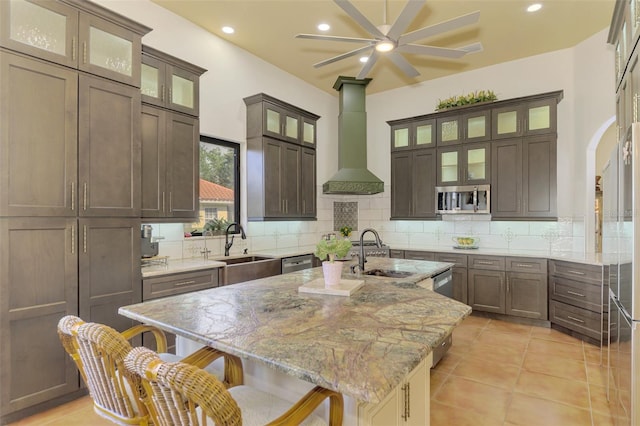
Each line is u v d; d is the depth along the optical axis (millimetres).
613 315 2221
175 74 3297
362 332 1349
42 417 2234
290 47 4332
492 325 4145
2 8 2086
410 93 5574
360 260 2773
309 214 4984
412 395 1645
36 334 2213
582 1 3334
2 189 2078
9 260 2105
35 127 2213
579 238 4238
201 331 1374
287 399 1540
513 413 2324
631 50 2262
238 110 4324
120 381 1293
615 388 2129
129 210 2695
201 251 3934
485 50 4367
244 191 4438
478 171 4676
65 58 2354
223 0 3393
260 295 1962
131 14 3273
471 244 4824
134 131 2744
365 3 3404
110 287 2566
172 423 1033
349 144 5418
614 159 2193
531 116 4336
